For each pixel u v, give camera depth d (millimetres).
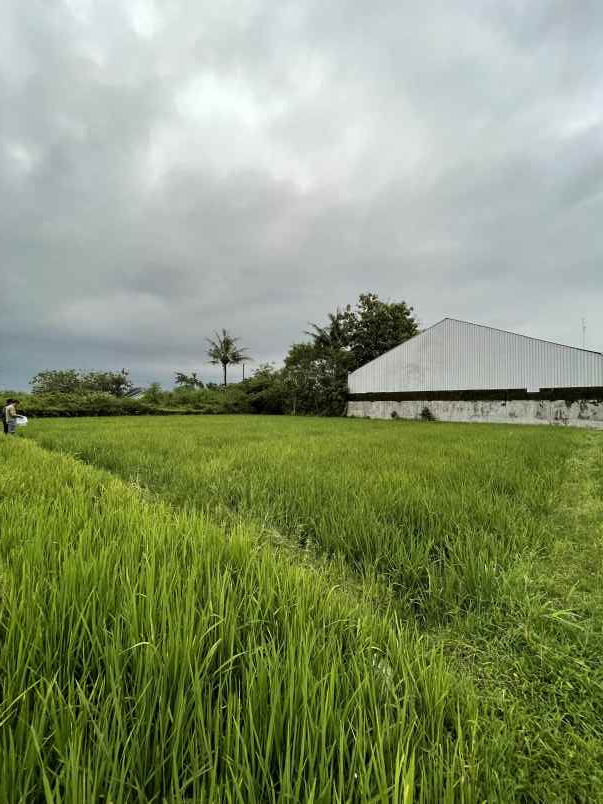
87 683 1309
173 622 1515
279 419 27047
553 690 1618
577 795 1174
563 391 21875
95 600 1627
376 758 1028
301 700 1194
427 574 2723
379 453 8172
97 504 3596
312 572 2506
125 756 1024
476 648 1987
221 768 1024
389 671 1416
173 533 2750
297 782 914
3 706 1096
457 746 1073
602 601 2391
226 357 53281
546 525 3670
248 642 1439
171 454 8109
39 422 21859
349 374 33375
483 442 10539
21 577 1918
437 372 27328
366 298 40188
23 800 892
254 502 4512
